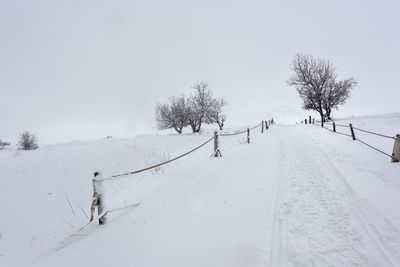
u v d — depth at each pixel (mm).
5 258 3129
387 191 4031
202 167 6418
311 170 5695
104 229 3158
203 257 2582
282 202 3957
